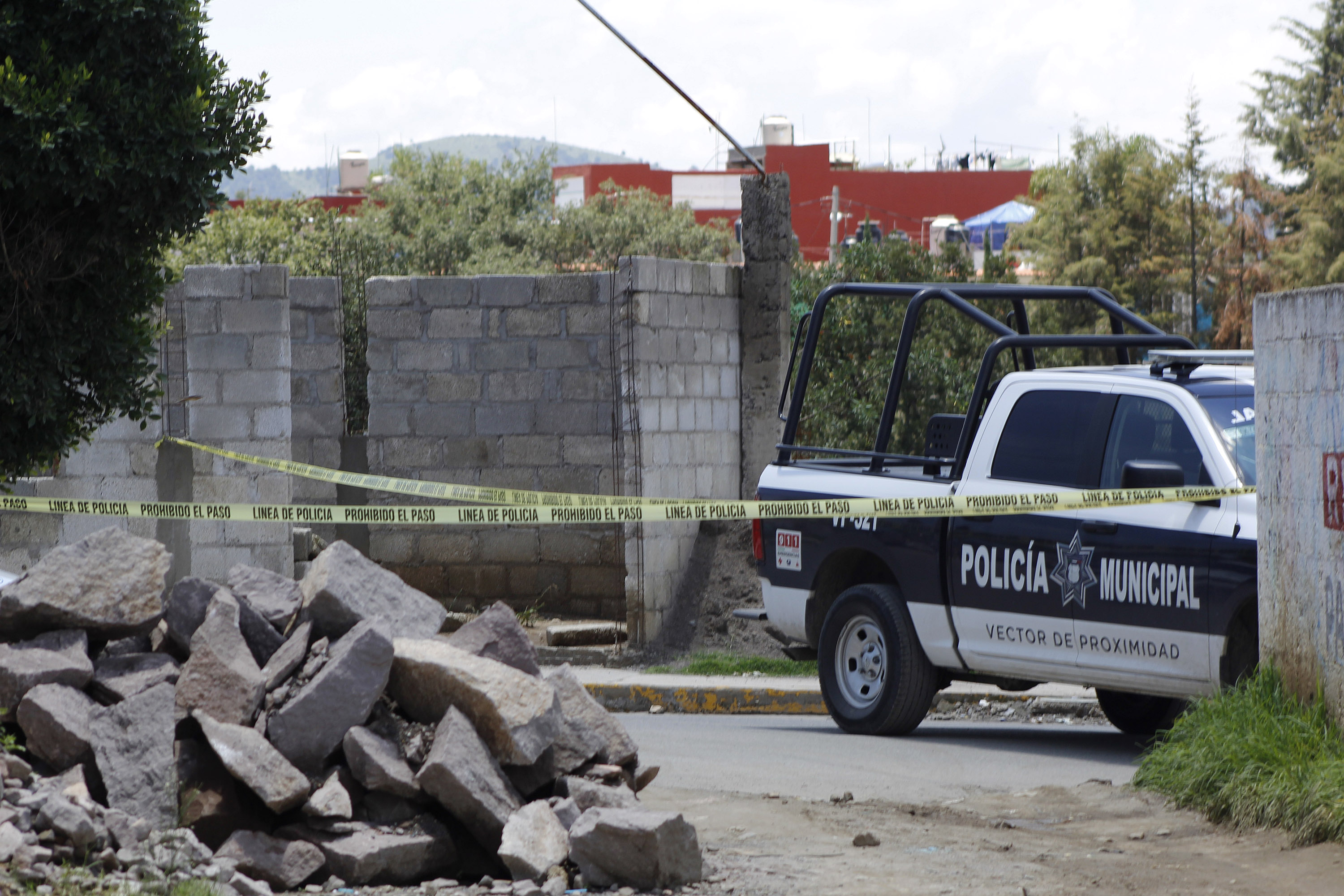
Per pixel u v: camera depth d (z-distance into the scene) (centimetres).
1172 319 7219
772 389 2752
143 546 1159
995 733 1827
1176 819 1218
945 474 1939
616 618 2627
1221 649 1434
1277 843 1110
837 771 1517
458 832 1044
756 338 2752
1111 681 1548
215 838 997
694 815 1260
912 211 13238
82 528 2509
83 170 1472
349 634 1091
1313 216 7431
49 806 929
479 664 1081
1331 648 1210
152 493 2508
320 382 2798
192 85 1561
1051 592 1580
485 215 9494
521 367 2650
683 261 2598
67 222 1580
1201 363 1588
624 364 2492
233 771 994
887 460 1894
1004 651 1638
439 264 8462
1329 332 1212
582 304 2616
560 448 2638
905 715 1736
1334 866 1028
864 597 1772
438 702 1077
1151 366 1602
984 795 1375
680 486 2589
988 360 1725
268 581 1198
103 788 1017
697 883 998
